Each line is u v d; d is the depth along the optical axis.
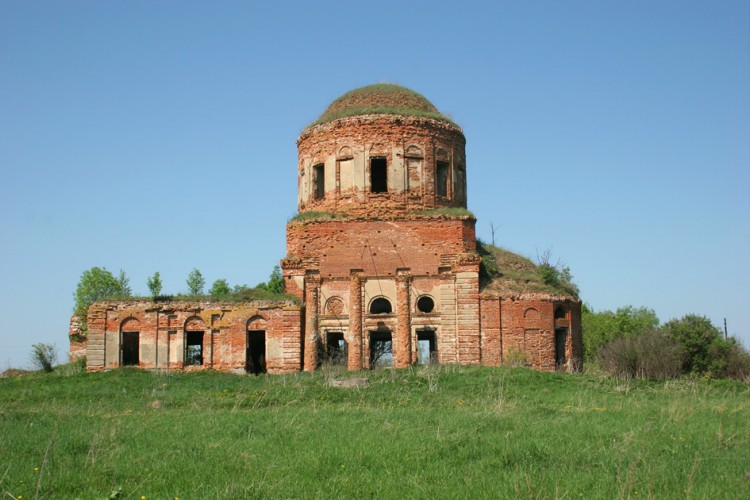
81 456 16.06
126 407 26.86
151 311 37.97
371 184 41.41
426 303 39.44
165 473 14.50
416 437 17.78
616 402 26.00
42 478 13.94
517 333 37.47
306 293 39.09
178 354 37.72
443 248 39.59
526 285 38.62
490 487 12.83
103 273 55.59
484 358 37.31
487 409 23.28
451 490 12.77
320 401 27.38
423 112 42.50
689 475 12.77
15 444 17.62
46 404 27.83
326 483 13.58
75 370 39.12
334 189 41.62
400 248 39.69
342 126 41.88
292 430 19.30
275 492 13.02
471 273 38.12
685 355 42.47
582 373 36.31
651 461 14.31
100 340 37.84
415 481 13.47
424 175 41.69
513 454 15.41
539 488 12.56
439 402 26.72
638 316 76.88
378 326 38.66
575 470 14.08
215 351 37.81
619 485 12.45
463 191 44.03
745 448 15.68
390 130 41.53
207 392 30.48
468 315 37.81
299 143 44.31
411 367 35.53
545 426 19.09
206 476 14.20
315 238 39.97
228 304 38.12
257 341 41.75
